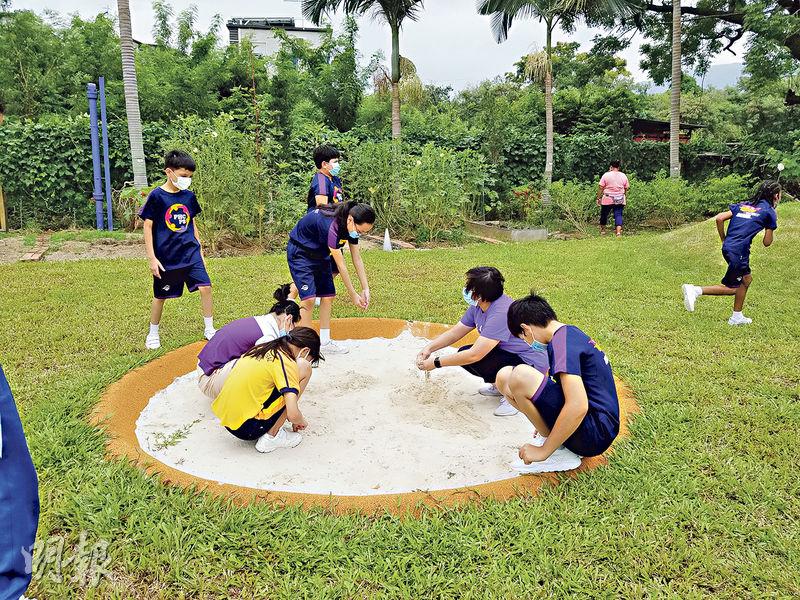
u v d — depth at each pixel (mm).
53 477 3037
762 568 2551
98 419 3664
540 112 21297
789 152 17469
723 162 18531
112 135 12430
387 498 2887
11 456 1484
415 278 8180
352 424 4043
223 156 10195
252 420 3504
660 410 4000
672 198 14180
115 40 17625
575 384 2895
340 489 3244
